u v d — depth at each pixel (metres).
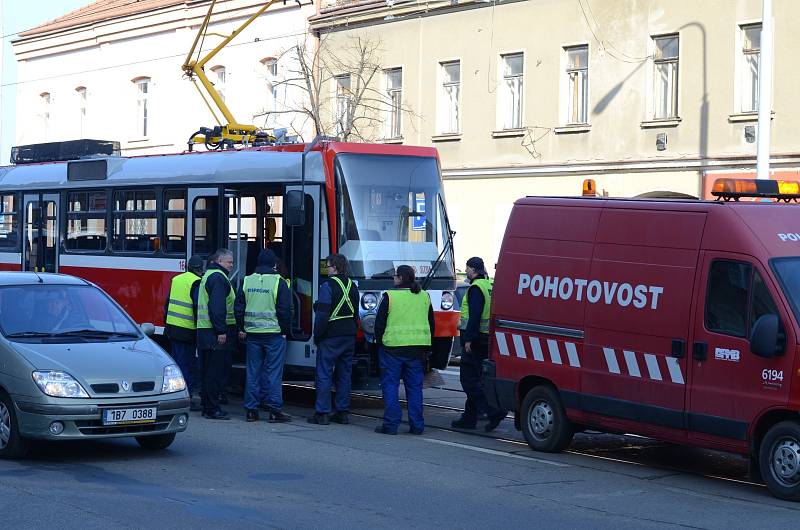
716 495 10.63
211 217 17.25
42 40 44.16
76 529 8.63
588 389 12.09
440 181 16.31
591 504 10.05
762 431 10.69
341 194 15.48
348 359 14.55
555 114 29.47
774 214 11.09
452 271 16.20
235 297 14.65
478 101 31.23
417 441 13.30
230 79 36.69
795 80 24.97
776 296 10.52
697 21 26.58
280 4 35.12
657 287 11.49
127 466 11.23
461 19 31.47
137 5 40.19
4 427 11.27
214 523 8.91
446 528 8.98
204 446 12.50
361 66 32.19
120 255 19.05
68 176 20.42
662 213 11.60
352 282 14.52
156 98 39.16
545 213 12.77
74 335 11.88
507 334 13.02
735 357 10.76
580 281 12.25
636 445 13.63
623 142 28.05
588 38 28.70
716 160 26.22
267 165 16.34
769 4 22.89
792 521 9.54
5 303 11.90
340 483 10.62
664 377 11.35
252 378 14.45
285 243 16.03
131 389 11.22
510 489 10.58
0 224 22.28
